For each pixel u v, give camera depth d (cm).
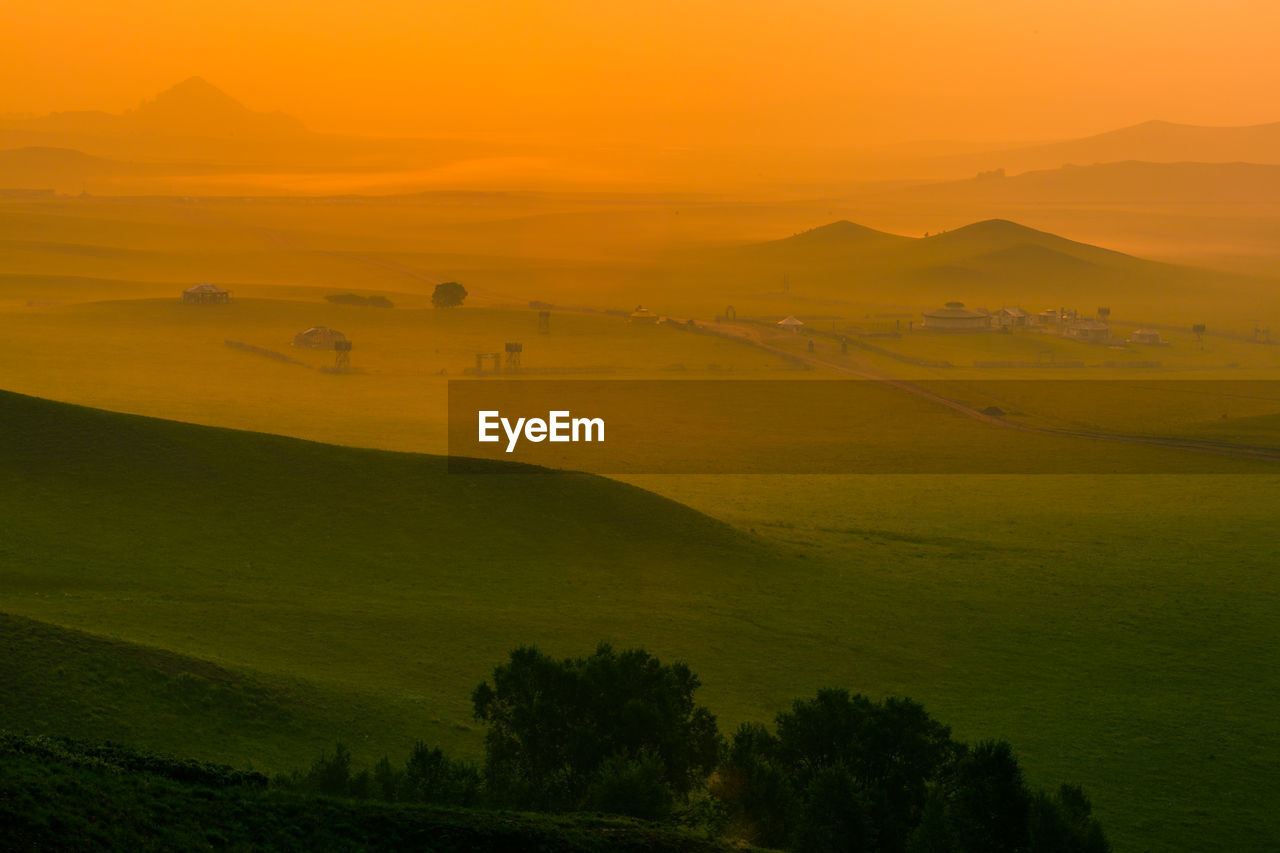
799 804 3962
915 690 7106
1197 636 8350
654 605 8475
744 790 4019
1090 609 8981
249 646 6719
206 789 3278
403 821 3259
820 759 4375
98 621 6719
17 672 5159
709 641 7744
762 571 9581
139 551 8412
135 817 2970
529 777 4428
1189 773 5888
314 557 8806
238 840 3034
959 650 7931
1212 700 7062
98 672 5369
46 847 2705
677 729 4584
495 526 9775
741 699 6731
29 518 8650
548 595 8544
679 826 3928
